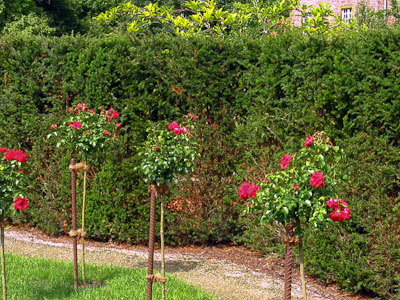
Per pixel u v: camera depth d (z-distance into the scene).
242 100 7.24
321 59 6.01
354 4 22.20
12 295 5.16
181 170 4.98
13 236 8.08
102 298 5.11
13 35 8.59
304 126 6.27
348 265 5.54
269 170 6.73
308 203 3.79
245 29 10.16
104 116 5.89
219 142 7.40
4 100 8.41
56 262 6.42
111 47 7.60
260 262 6.84
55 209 8.07
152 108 7.48
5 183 4.50
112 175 7.53
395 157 5.34
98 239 7.97
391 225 5.34
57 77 8.08
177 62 7.36
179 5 23.70
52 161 8.10
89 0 27.69
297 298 5.48
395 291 5.41
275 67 6.63
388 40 5.43
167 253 7.27
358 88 5.60
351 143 5.65
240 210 7.30
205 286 5.79
